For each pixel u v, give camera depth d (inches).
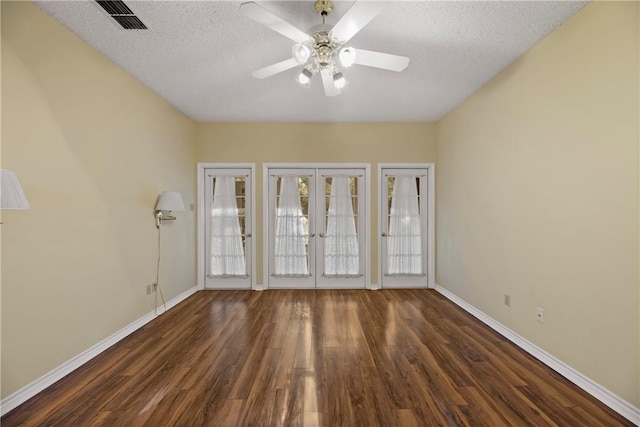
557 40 97.6
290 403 80.5
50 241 91.1
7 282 78.8
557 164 97.8
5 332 78.1
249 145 197.9
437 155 197.6
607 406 79.7
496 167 131.3
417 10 89.9
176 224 170.6
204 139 197.2
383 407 78.9
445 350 111.0
